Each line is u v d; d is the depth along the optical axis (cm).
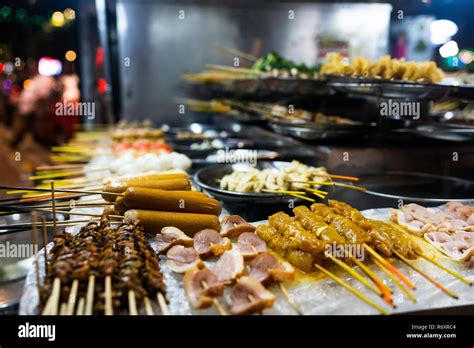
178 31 772
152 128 736
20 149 786
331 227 240
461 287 211
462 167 399
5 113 870
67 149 523
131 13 759
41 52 907
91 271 188
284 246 241
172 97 802
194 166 473
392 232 244
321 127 425
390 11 649
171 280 217
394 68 402
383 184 388
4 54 907
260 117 586
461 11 568
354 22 699
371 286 200
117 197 277
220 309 187
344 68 435
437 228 271
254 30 765
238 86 625
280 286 205
